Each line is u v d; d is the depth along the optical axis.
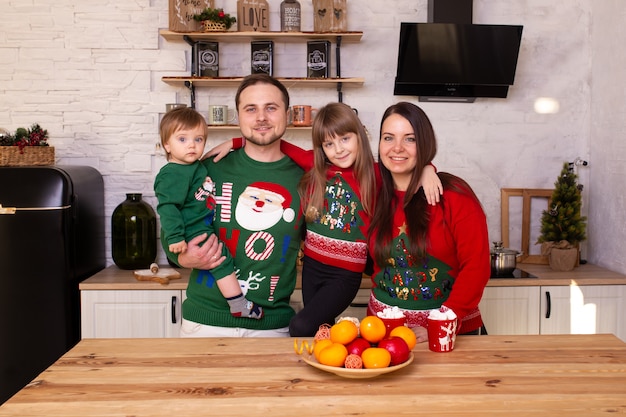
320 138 2.09
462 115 3.65
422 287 2.06
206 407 1.29
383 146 2.01
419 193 2.01
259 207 2.13
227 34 3.32
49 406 1.29
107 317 3.12
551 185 3.70
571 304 3.18
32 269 3.05
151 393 1.36
